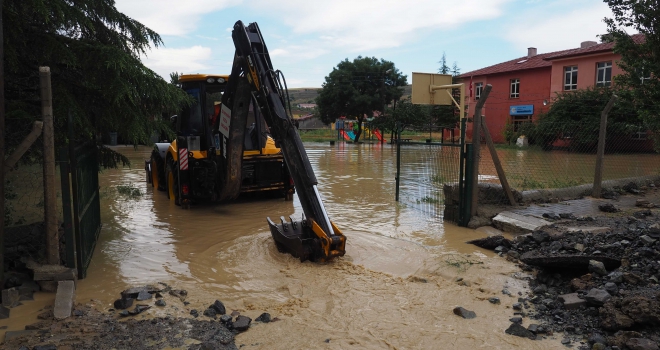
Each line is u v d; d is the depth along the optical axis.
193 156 9.77
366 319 4.37
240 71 8.08
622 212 8.12
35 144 6.54
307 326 4.24
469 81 37.69
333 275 5.57
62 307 4.52
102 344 3.89
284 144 6.70
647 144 17.11
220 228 8.04
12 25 5.80
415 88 19.48
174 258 6.34
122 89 6.33
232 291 5.16
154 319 4.35
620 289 4.53
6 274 5.29
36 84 6.76
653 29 10.99
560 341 3.91
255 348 3.84
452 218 8.24
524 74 33.47
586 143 13.97
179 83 10.05
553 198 9.31
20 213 8.20
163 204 10.33
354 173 15.66
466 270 5.66
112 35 7.22
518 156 19.12
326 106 42.28
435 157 10.96
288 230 6.56
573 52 29.17
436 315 4.45
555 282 5.15
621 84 11.86
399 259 6.20
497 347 3.82
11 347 3.82
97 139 7.51
